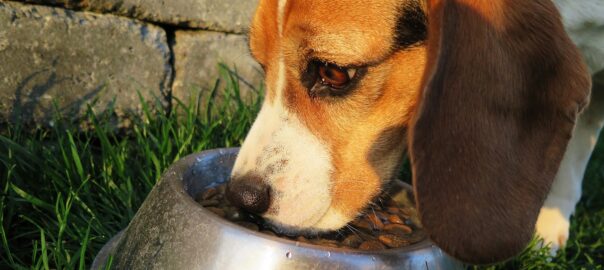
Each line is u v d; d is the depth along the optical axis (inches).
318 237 36.4
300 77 35.8
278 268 33.1
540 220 43.0
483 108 33.8
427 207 33.8
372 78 35.7
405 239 36.5
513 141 34.1
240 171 36.1
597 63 41.0
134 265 34.6
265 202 35.7
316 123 36.1
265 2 36.6
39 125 44.0
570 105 34.0
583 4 39.1
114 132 45.5
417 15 35.4
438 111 33.5
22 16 43.2
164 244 34.2
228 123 45.6
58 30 43.9
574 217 45.5
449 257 35.2
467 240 33.8
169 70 46.6
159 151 43.0
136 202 40.4
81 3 44.5
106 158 41.8
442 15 33.5
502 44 33.8
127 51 45.4
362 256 33.4
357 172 36.4
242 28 47.8
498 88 33.8
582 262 43.3
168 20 46.4
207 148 44.0
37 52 43.7
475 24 33.6
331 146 36.2
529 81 34.2
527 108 34.3
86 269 38.0
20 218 39.8
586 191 49.6
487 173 33.8
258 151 36.0
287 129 36.1
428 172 33.6
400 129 36.6
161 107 45.4
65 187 40.4
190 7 46.6
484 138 33.8
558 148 34.1
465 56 33.6
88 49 44.6
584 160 43.9
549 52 34.2
